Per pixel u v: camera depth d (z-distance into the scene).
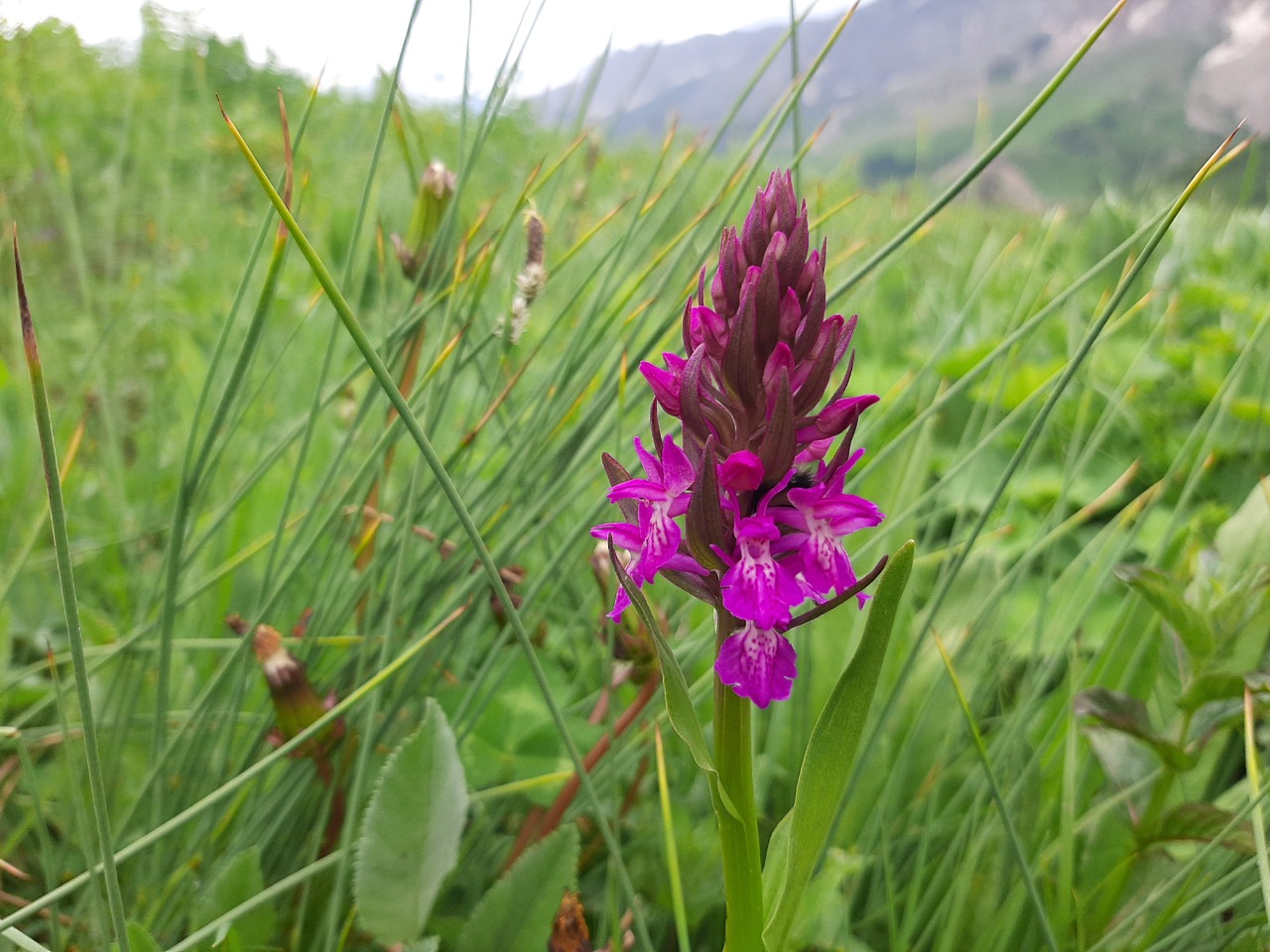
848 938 0.20
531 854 0.19
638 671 0.22
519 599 0.24
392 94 0.23
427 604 0.25
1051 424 0.44
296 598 0.29
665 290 0.30
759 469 0.13
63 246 0.58
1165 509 0.39
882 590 0.13
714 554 0.13
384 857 0.17
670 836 0.18
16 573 0.25
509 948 0.18
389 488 0.34
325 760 0.21
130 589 0.32
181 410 0.42
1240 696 0.20
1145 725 0.20
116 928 0.14
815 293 0.14
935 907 0.23
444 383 0.25
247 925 0.18
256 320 0.18
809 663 0.24
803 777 0.14
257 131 0.71
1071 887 0.21
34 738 0.24
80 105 0.73
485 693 0.25
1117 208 0.65
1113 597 0.34
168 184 0.50
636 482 0.14
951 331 0.29
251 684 0.26
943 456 0.44
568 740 0.17
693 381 0.13
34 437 0.38
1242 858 0.21
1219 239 0.77
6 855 0.23
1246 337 0.47
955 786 0.26
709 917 0.23
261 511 0.33
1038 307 0.39
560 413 0.25
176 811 0.22
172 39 0.71
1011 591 0.28
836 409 0.14
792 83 0.25
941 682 0.25
